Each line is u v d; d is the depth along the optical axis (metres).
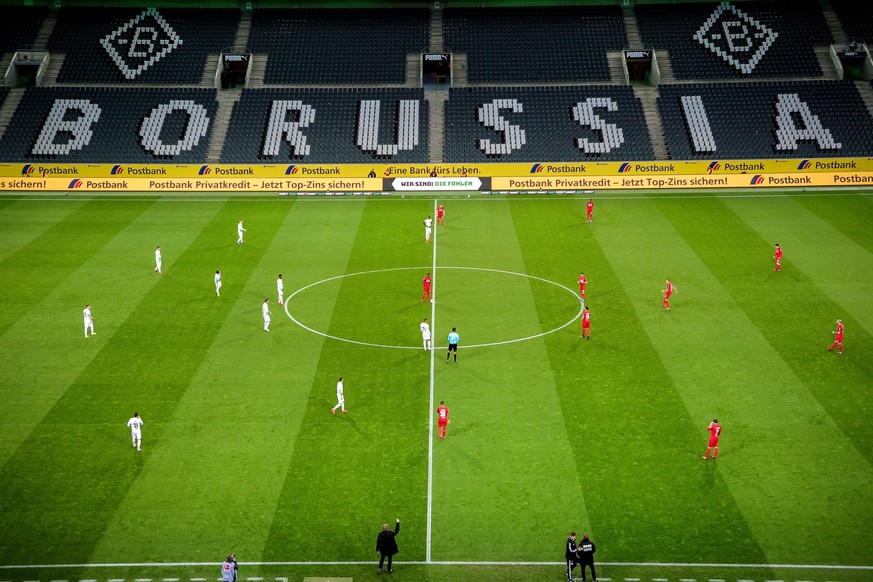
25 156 73.69
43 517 28.02
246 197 71.38
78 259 54.44
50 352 40.44
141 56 83.19
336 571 25.61
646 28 86.19
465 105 79.12
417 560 26.09
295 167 72.75
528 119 77.81
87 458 31.45
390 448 32.19
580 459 31.34
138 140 75.31
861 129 75.44
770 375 37.78
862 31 84.31
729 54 83.12
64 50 83.19
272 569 25.66
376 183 72.94
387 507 28.64
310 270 52.69
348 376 38.12
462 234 60.59
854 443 32.19
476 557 26.23
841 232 59.59
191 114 77.88
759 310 45.41
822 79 80.62
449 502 28.89
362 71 82.50
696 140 75.25
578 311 45.69
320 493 29.39
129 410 35.00
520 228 62.06
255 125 77.00
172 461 31.28
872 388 36.44
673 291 48.44
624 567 25.72
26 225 62.34
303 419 34.28
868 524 27.45
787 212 65.12
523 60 83.62
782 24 85.56
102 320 44.34
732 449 31.89
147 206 68.25
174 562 25.94
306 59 83.56
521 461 31.28
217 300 47.41
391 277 51.44
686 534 27.12
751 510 28.27
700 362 39.19
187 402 35.62
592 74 82.50
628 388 36.75
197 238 59.38
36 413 34.66
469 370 38.72
